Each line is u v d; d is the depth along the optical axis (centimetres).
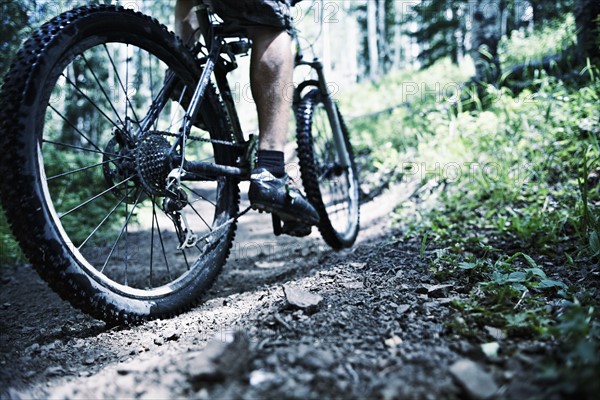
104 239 450
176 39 205
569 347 113
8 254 372
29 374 135
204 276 211
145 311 180
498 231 272
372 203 487
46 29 157
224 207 230
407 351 122
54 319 200
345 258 263
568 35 541
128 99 190
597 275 193
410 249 253
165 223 532
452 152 440
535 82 443
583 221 238
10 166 144
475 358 118
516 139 386
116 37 181
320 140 315
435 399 98
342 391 103
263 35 204
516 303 159
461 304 152
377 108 1144
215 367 110
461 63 1204
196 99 200
